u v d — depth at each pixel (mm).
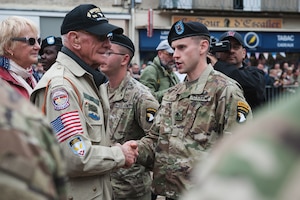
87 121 2533
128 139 3623
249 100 4078
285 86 11867
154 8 16172
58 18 15164
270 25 17547
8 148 1001
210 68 2992
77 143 2393
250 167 728
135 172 3613
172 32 3043
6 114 1048
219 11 16781
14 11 14758
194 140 2910
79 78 2592
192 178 2889
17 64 3068
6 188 975
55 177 1135
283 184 704
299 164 709
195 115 2924
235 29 17172
